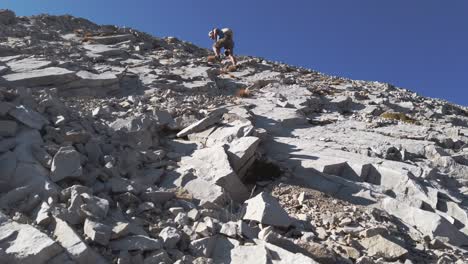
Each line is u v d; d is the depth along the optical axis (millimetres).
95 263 5629
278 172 11359
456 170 13461
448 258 7910
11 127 8398
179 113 14273
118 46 29094
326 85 27641
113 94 17953
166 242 6500
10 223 5863
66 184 7535
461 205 10852
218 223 7340
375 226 8602
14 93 9688
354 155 13062
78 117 10609
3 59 18422
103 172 8453
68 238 5801
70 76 16438
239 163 10750
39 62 18328
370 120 19234
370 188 11078
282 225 7840
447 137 16531
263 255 6426
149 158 10406
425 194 10734
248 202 8609
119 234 6258
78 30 31625
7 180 7227
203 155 10852
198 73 24016
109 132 10898
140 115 12852
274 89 23609
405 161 13516
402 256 7527
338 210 9383
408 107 23797
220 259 6520
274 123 16359
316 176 11438
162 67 24953
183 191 8992
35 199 6695
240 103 19156
